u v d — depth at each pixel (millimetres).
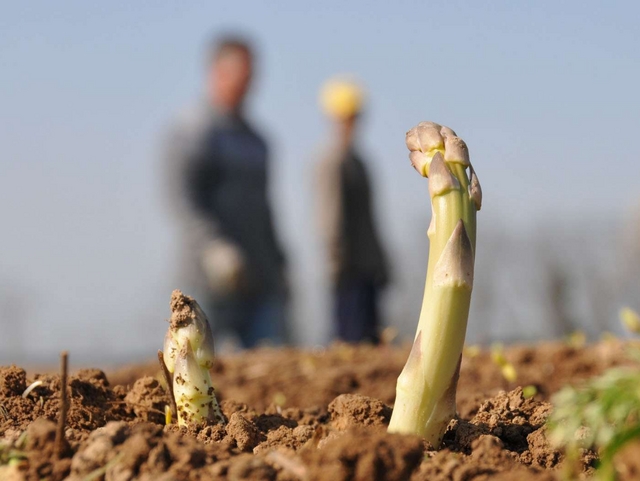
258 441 2824
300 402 5125
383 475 2180
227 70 6652
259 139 6793
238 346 6766
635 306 8070
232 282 6656
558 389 5117
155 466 2314
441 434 2590
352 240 7090
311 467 2256
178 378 2900
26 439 2492
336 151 7059
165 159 6691
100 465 2344
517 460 2674
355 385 5285
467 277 2502
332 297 7152
